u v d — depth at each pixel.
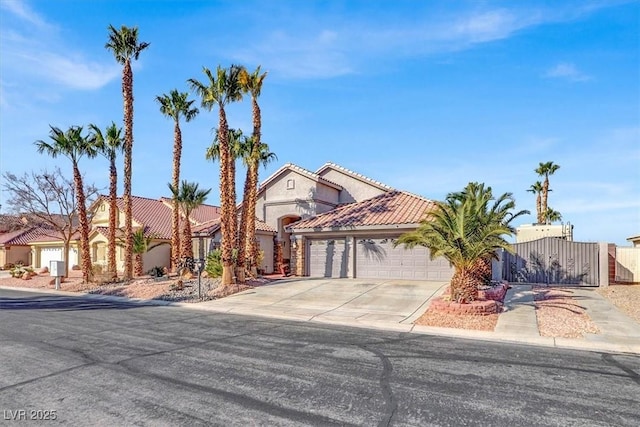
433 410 5.77
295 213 28.23
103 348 9.46
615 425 5.33
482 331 11.15
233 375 7.34
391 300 16.22
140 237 28.47
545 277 20.77
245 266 22.27
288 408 5.83
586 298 15.75
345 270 23.70
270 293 18.91
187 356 8.70
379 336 10.84
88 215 36.16
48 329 11.91
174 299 18.69
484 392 6.48
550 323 11.80
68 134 24.91
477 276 15.96
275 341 10.22
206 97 20.58
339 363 8.14
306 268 24.92
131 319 13.80
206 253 29.70
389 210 23.83
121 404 5.97
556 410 5.79
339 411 5.73
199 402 6.05
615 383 6.95
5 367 7.90
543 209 43.22
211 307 16.52
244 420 5.43
